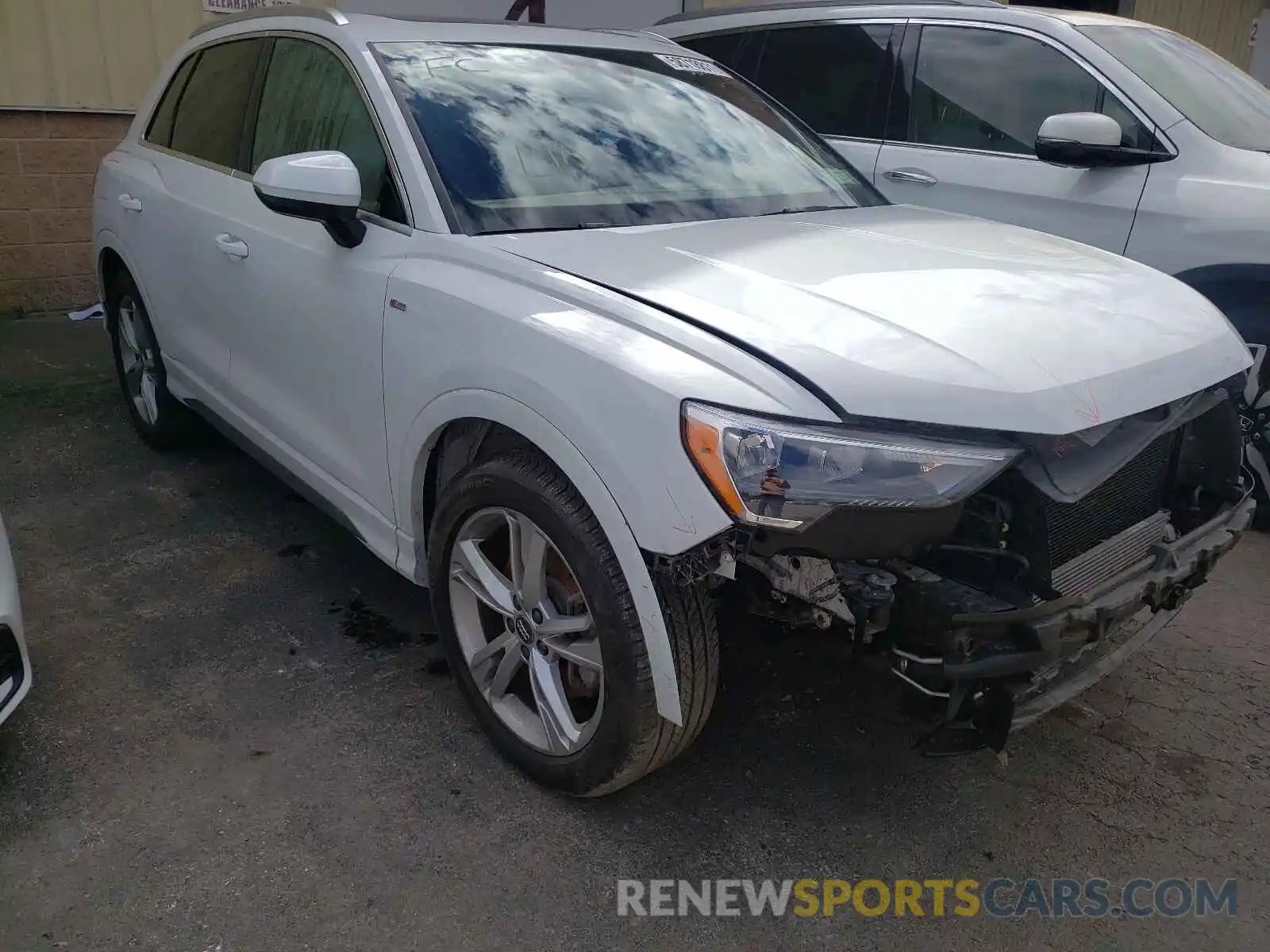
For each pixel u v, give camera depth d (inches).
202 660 124.8
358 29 125.3
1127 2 471.8
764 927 90.2
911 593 85.2
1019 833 102.8
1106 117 167.5
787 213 125.3
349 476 122.0
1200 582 104.0
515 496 95.0
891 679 91.3
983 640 84.4
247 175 141.6
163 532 157.6
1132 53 182.7
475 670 108.3
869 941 89.4
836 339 85.0
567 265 97.5
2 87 251.4
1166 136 171.3
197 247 147.1
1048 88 185.0
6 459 182.4
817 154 145.6
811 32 217.2
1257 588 155.0
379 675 123.3
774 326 86.0
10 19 248.1
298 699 118.0
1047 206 181.0
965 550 86.2
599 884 93.9
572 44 137.7
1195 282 165.9
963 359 84.0
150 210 161.6
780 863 97.7
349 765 107.5
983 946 89.4
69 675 120.3
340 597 140.5
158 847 95.1
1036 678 87.7
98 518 161.6
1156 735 118.9
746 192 127.0
